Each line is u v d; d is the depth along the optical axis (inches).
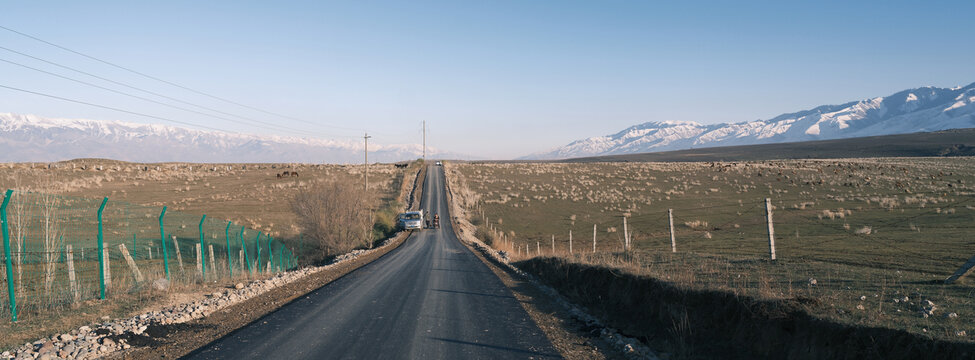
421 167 5059.1
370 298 559.2
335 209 1489.9
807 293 350.3
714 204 2237.9
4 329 365.1
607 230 1891.0
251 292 587.2
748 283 402.9
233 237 1483.8
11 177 1744.6
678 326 385.4
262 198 2753.4
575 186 3339.1
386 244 1745.8
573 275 639.8
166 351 327.9
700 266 524.4
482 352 327.6
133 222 1565.0
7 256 401.7
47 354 307.9
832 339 277.1
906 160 4124.0
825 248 754.2
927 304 297.6
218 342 351.3
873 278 410.3
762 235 1171.3
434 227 2391.7
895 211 1435.8
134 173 3587.6
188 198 2689.5
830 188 2456.9
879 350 253.4
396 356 315.3
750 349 319.0
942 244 686.5
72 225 1307.8
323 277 784.9
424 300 545.3
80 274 765.9
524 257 1200.2
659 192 2829.7
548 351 333.4
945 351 228.2
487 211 2714.1
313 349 331.3
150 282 591.8
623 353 330.3
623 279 507.2
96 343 334.0
